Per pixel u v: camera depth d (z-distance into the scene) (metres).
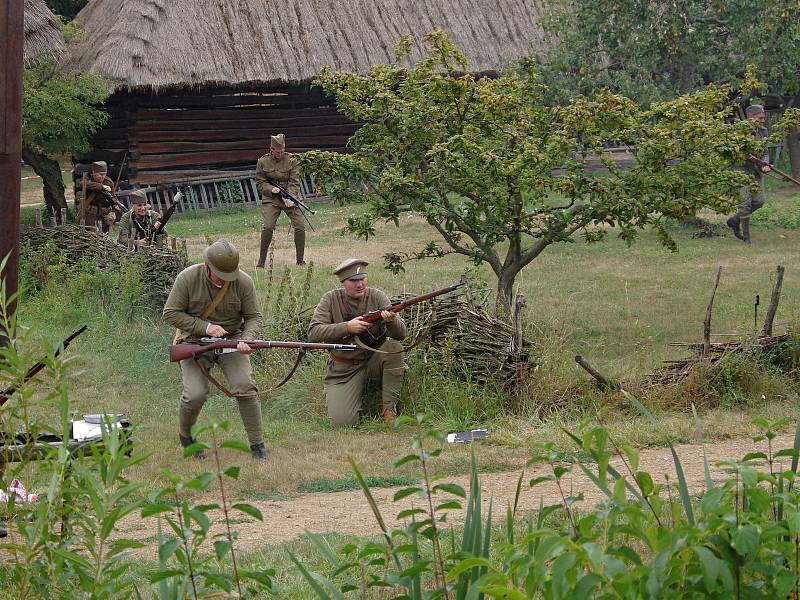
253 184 29.67
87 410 10.80
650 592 3.14
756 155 12.51
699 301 15.79
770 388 11.06
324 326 10.23
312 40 29.38
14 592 4.30
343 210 27.62
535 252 12.84
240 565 5.94
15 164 9.23
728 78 24.50
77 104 24.81
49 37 23.92
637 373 11.09
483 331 11.05
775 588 3.32
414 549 3.85
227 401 11.11
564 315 14.85
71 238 16.62
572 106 12.17
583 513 6.88
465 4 31.86
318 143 31.23
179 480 3.61
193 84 27.48
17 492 4.98
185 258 15.06
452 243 13.12
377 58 29.83
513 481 8.23
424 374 10.86
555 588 3.05
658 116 12.80
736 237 21.55
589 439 3.64
